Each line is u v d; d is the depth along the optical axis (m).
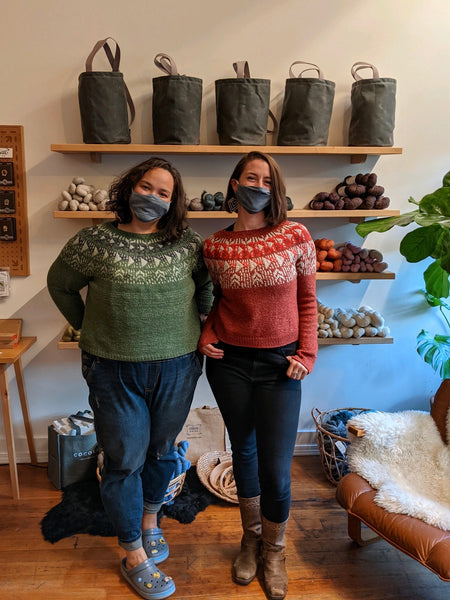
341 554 1.89
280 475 1.59
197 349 1.68
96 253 1.50
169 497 2.10
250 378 1.58
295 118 2.14
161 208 1.50
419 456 1.84
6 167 2.25
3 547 1.90
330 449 2.35
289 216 2.23
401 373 2.67
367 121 2.17
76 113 2.24
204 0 2.21
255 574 1.77
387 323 2.61
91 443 2.28
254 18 2.24
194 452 2.48
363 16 2.29
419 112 2.40
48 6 2.15
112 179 2.31
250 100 2.08
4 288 2.36
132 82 2.24
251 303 1.51
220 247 1.53
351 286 2.55
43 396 2.50
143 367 1.53
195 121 2.11
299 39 2.28
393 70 2.35
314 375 2.63
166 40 2.23
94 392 1.57
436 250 1.85
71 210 2.13
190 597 1.67
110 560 1.85
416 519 1.55
